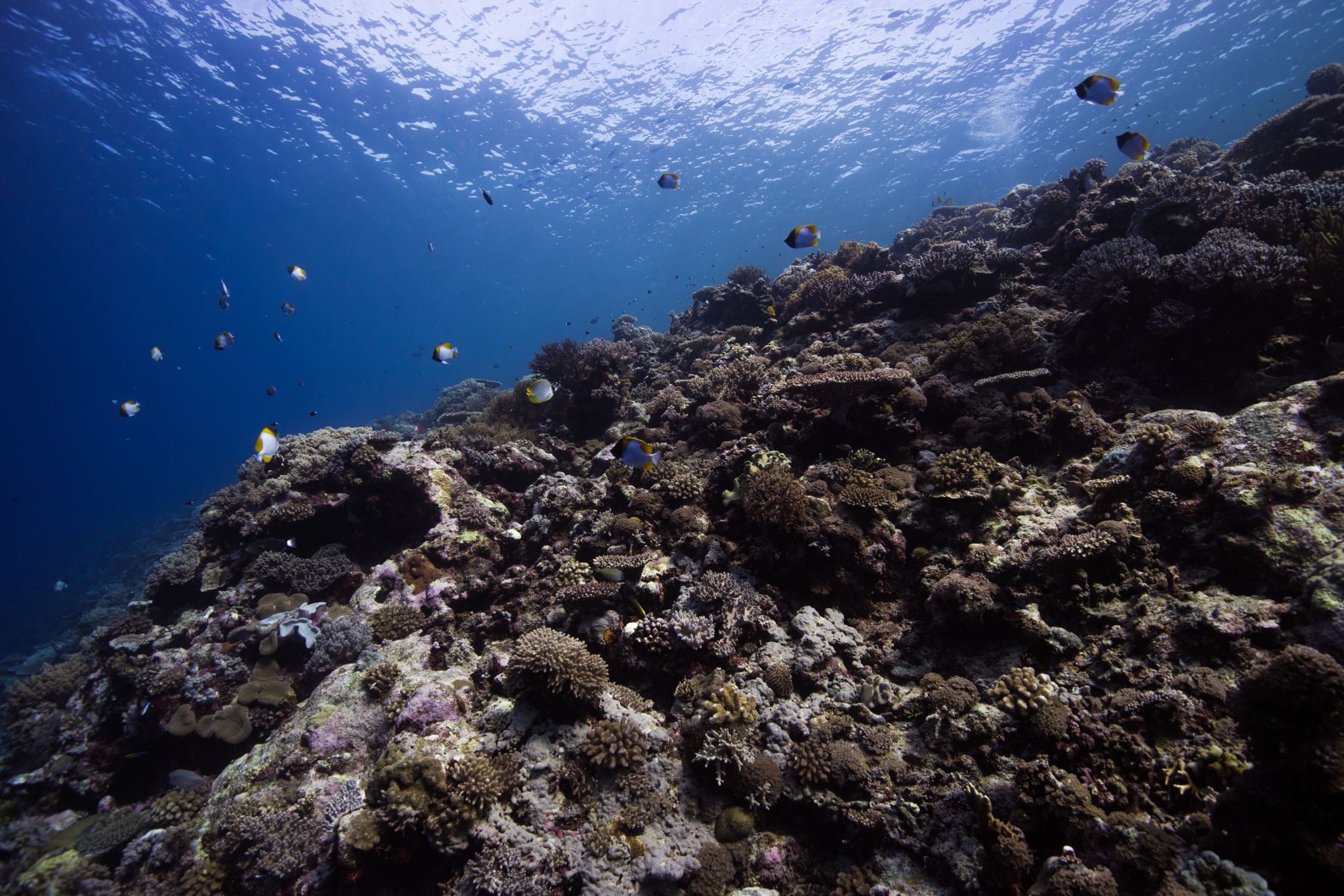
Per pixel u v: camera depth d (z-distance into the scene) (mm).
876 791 3791
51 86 23000
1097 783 3240
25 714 8008
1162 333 6082
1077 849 2963
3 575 35781
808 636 5043
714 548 5934
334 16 23062
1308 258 5582
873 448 6820
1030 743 3594
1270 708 2441
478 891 3873
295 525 8438
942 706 4012
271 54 23969
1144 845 2697
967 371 7477
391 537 8500
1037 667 4215
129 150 28453
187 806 5641
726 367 9742
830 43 27234
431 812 4176
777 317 12047
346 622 6879
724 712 4406
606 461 9172
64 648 16734
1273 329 5836
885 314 9734
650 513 6719
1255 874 2309
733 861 3891
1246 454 4430
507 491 9133
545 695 4711
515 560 7676
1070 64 30766
